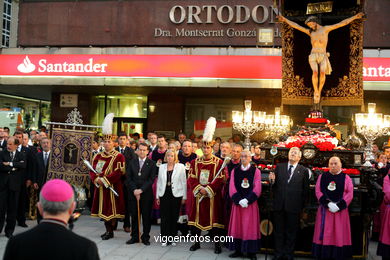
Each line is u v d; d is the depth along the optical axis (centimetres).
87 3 1575
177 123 1623
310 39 936
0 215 779
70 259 237
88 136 852
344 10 909
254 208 680
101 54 1414
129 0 1556
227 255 701
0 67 1452
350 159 722
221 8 1504
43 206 250
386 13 1449
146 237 759
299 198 663
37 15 1592
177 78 1380
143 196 759
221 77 1337
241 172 692
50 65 1426
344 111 1503
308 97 945
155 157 943
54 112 1675
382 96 1487
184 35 1525
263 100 1571
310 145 742
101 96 1703
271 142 839
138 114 1692
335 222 634
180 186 754
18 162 783
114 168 785
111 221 788
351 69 912
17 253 238
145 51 1479
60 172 841
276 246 670
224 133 1598
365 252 676
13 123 1583
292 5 945
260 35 1483
